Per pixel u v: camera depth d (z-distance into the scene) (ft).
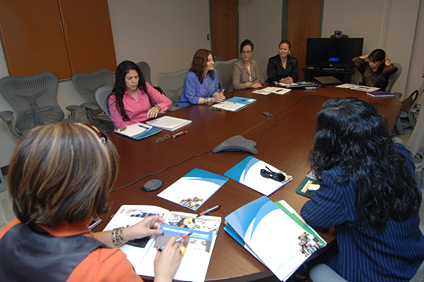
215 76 9.48
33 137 1.80
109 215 3.48
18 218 1.88
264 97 9.07
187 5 15.89
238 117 7.17
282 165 4.61
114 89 7.43
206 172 4.44
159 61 15.07
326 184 2.88
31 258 1.79
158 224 3.12
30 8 9.72
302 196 3.75
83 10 11.16
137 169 4.66
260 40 19.61
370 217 2.68
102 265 1.85
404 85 14.38
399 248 2.81
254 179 4.16
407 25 13.61
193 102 8.67
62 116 10.10
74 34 11.04
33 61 10.07
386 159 2.75
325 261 3.26
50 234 1.88
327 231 3.16
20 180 1.75
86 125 2.04
